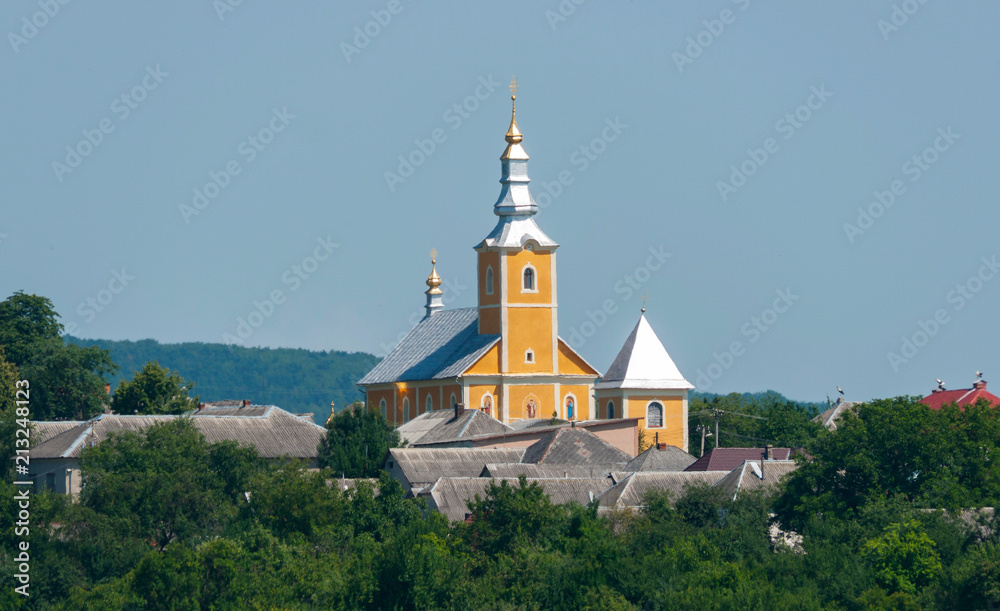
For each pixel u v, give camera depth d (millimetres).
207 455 115250
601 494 106438
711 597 81938
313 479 102688
